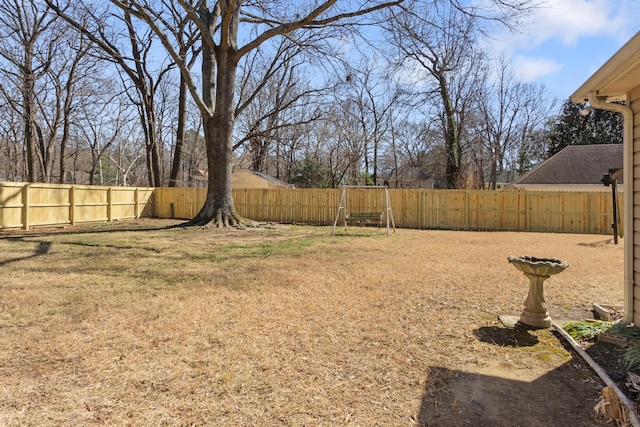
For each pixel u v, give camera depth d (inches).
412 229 577.0
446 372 106.7
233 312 157.1
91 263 262.5
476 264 270.4
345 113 1056.2
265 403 89.6
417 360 114.5
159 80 829.8
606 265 269.4
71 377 100.9
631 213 141.5
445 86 861.8
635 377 100.7
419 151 1275.8
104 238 400.5
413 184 1401.3
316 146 1248.2
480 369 109.0
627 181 142.6
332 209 644.1
